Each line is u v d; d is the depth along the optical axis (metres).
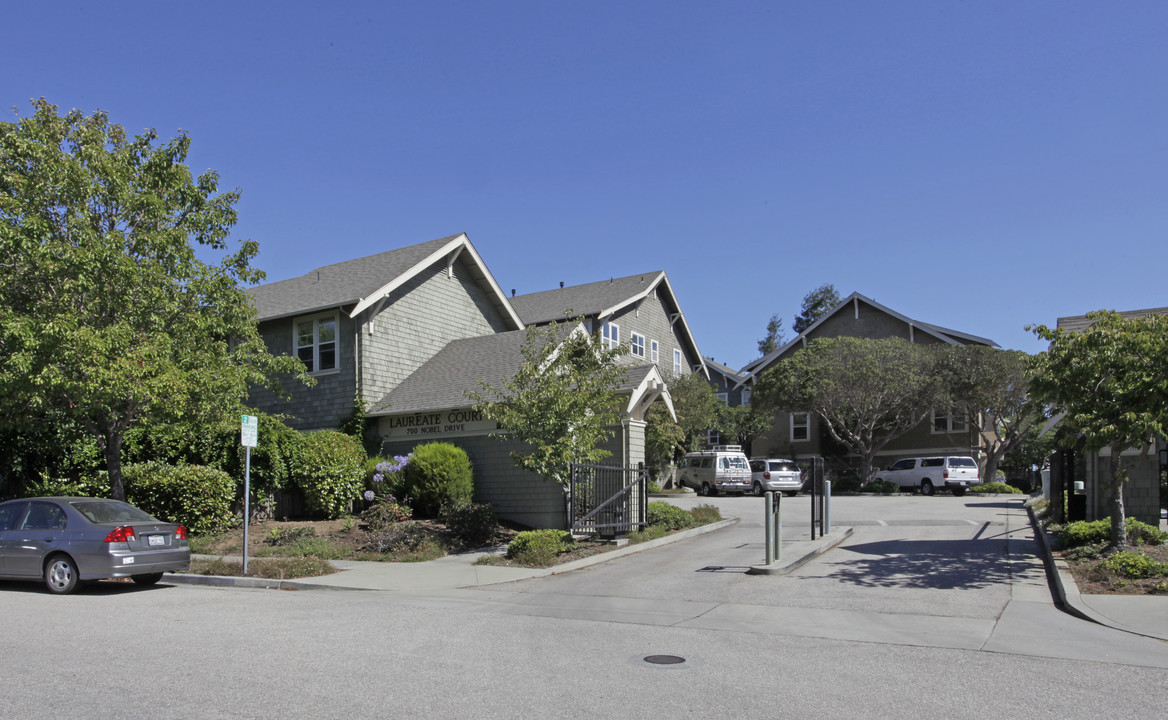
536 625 9.18
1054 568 12.05
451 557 15.20
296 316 22.91
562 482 16.23
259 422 17.62
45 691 6.13
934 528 18.66
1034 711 5.95
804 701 6.13
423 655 7.51
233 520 17.27
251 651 7.57
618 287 39.81
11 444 17.05
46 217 14.43
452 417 20.28
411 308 23.38
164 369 14.37
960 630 8.92
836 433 39.62
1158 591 10.42
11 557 11.82
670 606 10.54
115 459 15.52
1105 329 12.14
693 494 34.47
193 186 15.87
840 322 43.31
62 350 13.27
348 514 18.75
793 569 13.27
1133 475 15.66
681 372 41.88
